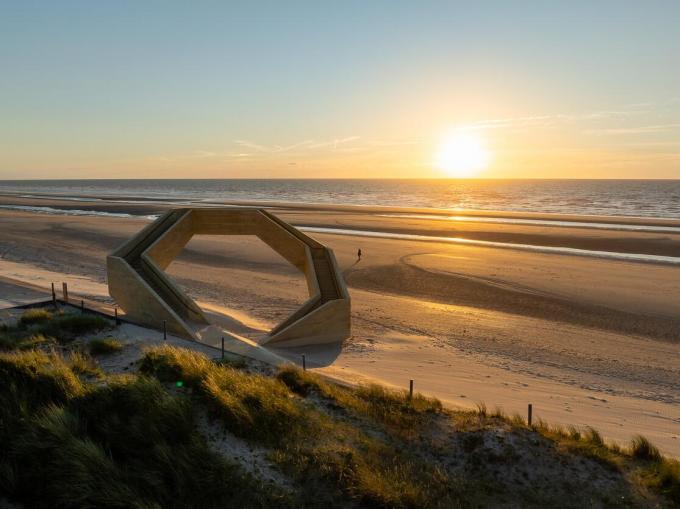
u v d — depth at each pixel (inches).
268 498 285.4
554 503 323.6
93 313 851.4
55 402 353.7
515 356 803.4
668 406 618.2
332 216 3169.3
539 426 436.8
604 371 744.3
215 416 362.6
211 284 1295.5
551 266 1530.5
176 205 4146.2
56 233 2212.1
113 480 271.0
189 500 275.1
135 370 506.3
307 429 377.4
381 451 366.3
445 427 417.7
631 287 1264.8
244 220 1075.3
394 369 715.4
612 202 4717.0
